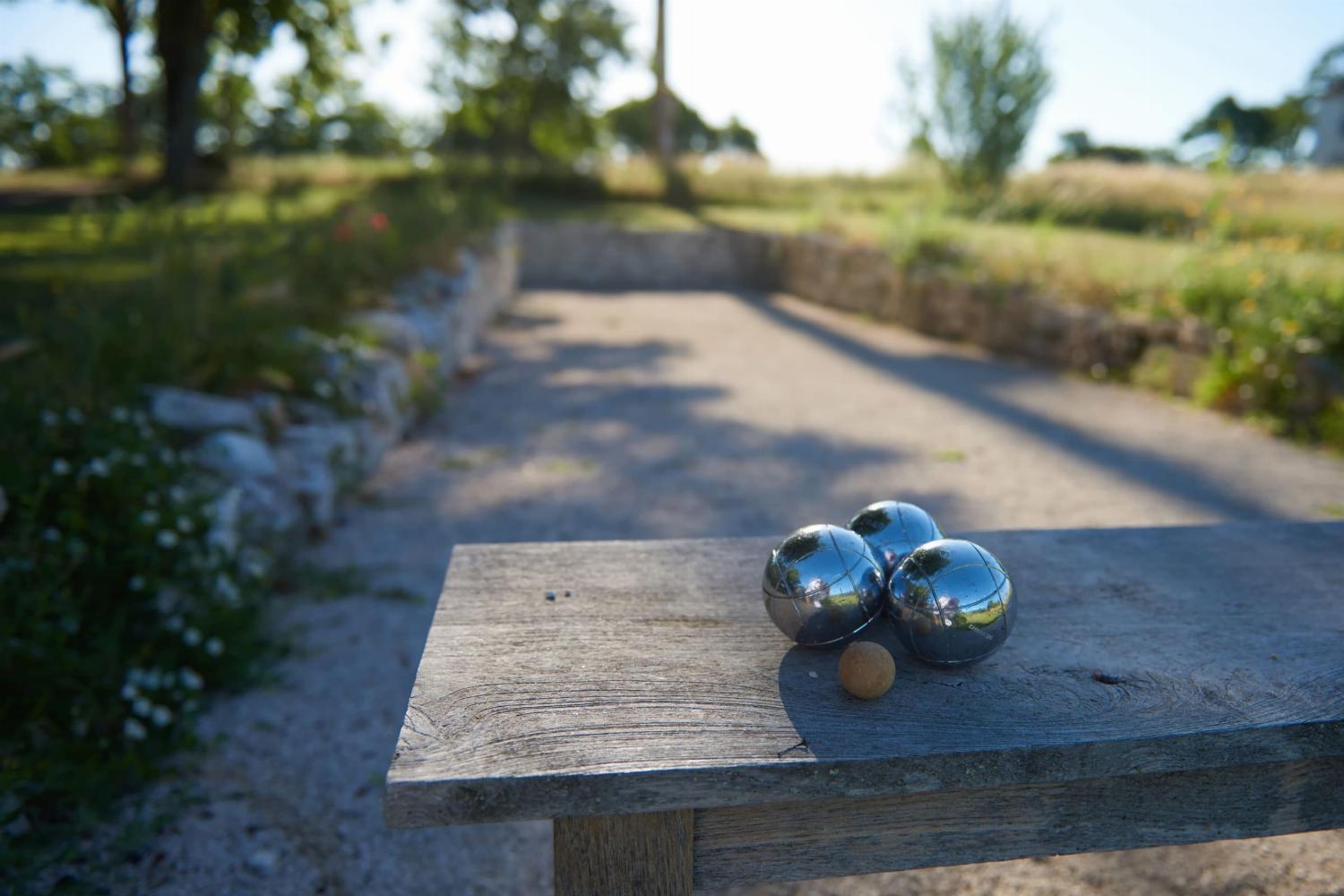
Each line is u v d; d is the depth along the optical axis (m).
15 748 2.24
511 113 31.67
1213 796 1.34
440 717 1.26
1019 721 1.27
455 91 30.94
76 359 3.81
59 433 3.16
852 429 6.16
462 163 20.16
